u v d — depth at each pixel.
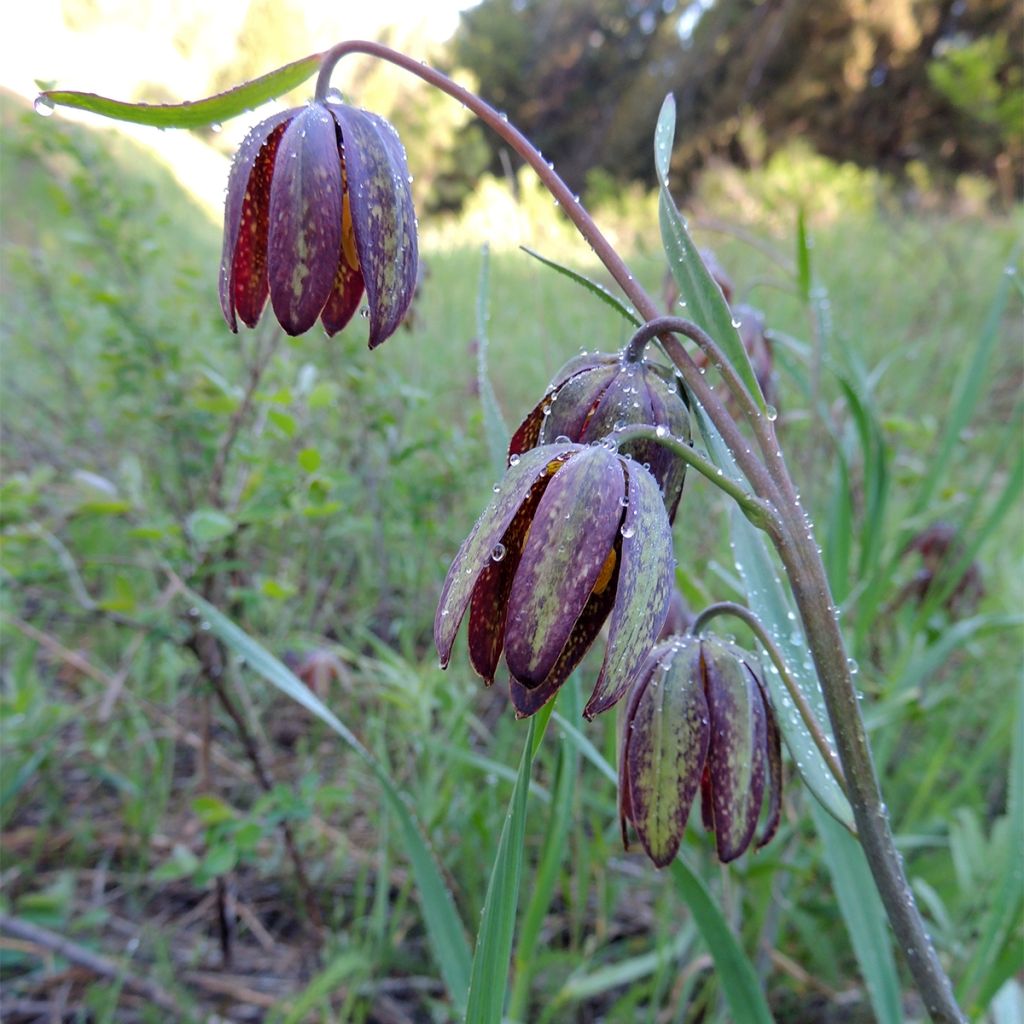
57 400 0.40
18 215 0.44
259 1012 0.23
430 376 0.50
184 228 0.68
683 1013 0.22
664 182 0.13
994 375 0.53
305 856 0.27
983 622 0.23
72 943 0.24
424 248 1.01
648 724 0.14
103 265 0.33
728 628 0.29
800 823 0.22
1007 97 1.75
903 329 0.60
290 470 0.24
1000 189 1.48
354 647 0.33
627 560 0.11
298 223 0.13
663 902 0.22
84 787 0.30
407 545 0.35
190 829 0.28
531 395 0.48
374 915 0.24
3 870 0.26
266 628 0.33
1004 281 0.24
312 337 0.33
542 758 0.28
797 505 0.12
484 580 0.12
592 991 0.21
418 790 0.25
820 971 0.24
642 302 0.13
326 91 0.13
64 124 0.32
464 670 0.30
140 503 0.25
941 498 0.33
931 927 0.24
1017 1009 0.19
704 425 0.14
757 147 1.50
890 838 0.13
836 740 0.13
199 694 0.29
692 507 0.38
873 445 0.26
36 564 0.26
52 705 0.26
